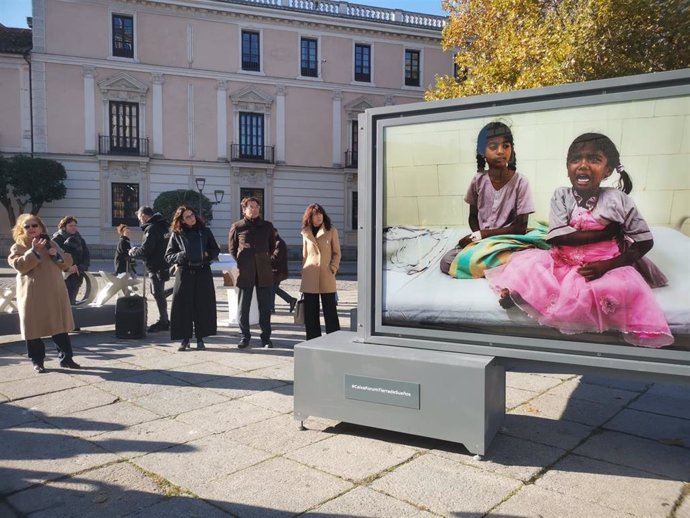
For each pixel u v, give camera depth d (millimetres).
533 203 3717
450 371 3633
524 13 9461
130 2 29562
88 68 29141
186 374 5727
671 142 3266
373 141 4234
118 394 5039
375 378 3875
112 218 30062
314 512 2980
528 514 2969
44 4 28312
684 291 3273
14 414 4492
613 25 7555
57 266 5824
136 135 30297
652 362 3371
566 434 4145
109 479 3352
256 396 5000
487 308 3902
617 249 3459
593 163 3500
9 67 28312
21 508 3006
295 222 33469
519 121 3732
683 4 7531
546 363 3793
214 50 31250
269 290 7000
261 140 32625
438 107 3980
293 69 32875
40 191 27078
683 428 4297
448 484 3301
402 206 4172
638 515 2967
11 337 7793
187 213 6777
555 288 3662
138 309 7633
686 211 3246
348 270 26750
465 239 3967
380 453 3754
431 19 35844
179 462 3596
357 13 34156
